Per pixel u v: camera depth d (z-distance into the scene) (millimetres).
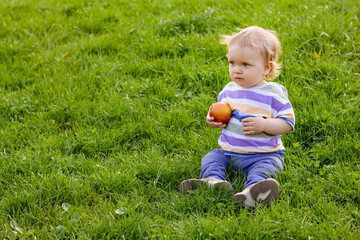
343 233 3816
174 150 5402
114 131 5773
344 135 5211
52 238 4012
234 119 4672
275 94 4570
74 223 4168
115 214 4316
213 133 5531
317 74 6516
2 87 7211
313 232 3834
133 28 8656
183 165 5008
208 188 4453
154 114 6109
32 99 6766
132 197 4520
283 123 4473
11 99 6699
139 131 5805
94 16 9727
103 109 6246
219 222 4012
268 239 3840
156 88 6641
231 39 4605
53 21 9719
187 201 4402
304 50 7125
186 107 6180
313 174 4711
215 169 4652
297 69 6605
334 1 8820
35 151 5434
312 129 5398
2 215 4352
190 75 6766
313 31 7484
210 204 4328
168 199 4527
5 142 5703
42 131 6012
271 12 8336
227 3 9344
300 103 5824
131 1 10414
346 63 6645
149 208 4461
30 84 7371
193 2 9594
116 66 7285
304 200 4285
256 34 4531
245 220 4023
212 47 7438
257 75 4547
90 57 7852
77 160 5250
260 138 4582
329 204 4184
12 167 5090
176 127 5812
